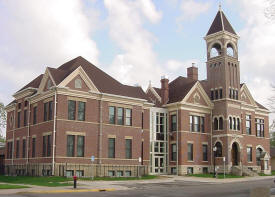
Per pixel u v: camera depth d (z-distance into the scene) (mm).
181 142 54281
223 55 58750
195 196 24656
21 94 51531
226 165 55906
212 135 58719
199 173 55750
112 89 47500
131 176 46281
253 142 63344
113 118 46438
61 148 41344
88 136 43719
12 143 53344
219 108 58375
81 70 43844
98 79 47719
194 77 63875
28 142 47750
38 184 33312
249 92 63812
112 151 45719
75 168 42062
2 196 23516
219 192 27766
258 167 63188
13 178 41438
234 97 59125
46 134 43000
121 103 47344
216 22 60594
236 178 48656
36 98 46875
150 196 24484
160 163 55531
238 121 59219
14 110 54219
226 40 59188
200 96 58000
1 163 58375
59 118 41594
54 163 40656
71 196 23812
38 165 43812
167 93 58312
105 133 45188
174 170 54812
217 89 59156
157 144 55531
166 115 57250
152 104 52406
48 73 43938
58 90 41875
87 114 44000
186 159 54562
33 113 47656
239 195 25297
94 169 43594
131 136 47625
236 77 60094
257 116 65812
